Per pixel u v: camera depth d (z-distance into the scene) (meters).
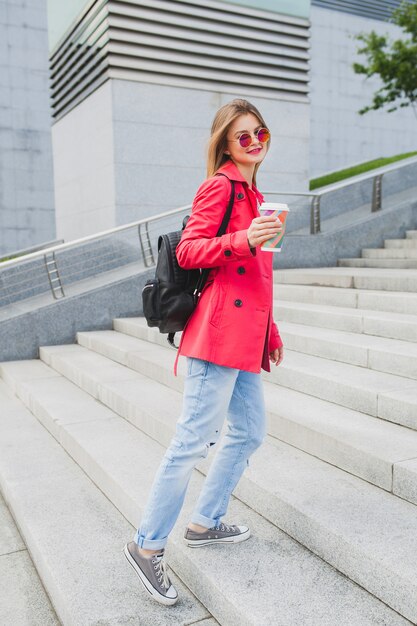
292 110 10.82
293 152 10.88
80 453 3.91
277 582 2.23
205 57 10.08
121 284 7.56
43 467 3.94
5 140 16.86
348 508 2.49
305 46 10.98
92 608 2.32
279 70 10.75
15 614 2.59
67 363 5.96
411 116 23.25
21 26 16.84
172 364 5.00
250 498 2.86
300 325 5.25
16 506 3.39
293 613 2.03
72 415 4.61
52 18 12.24
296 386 3.96
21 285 8.59
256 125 2.18
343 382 3.56
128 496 3.07
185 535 2.52
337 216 9.06
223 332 2.14
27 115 17.08
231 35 10.26
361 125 22.12
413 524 2.34
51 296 7.96
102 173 9.90
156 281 2.21
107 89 9.47
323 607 2.07
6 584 2.83
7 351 7.02
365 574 2.15
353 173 13.44
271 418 3.43
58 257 8.78
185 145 9.93
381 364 3.87
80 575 2.57
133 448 3.82
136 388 4.79
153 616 2.27
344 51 21.47
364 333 4.62
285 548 2.48
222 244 1.99
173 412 4.05
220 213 2.12
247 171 2.24
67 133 11.52
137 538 2.27
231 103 2.18
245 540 2.55
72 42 11.02
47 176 17.45
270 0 10.56
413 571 2.00
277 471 2.91
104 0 9.34
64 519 3.15
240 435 2.39
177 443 2.20
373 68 14.20
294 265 8.15
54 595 2.58
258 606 2.08
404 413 3.11
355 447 2.81
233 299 2.16
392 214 8.85
